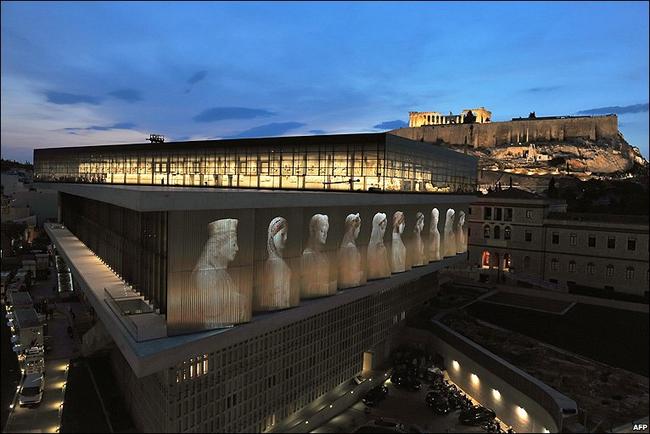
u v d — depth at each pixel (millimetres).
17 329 57031
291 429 40812
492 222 100750
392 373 55438
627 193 147000
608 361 51188
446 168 68250
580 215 93375
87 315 66312
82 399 43875
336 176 54812
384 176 51719
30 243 125750
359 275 50094
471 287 86125
